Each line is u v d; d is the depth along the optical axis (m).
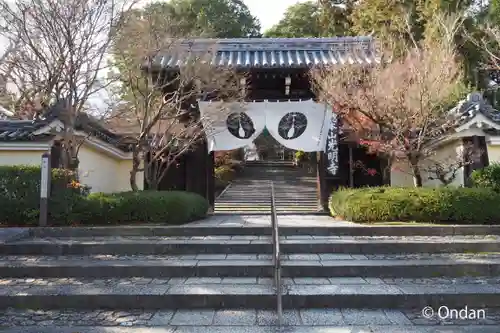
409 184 11.81
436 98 8.78
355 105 9.02
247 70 11.32
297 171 26.62
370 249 6.84
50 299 5.18
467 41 16.27
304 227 7.80
